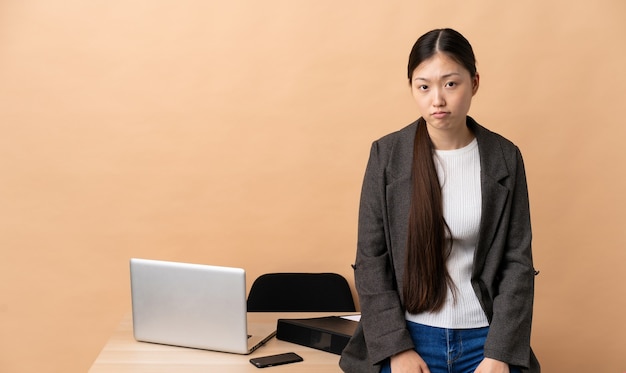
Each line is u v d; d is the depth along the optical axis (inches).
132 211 128.5
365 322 81.7
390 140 84.5
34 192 127.7
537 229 127.5
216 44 125.1
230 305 92.0
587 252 127.6
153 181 128.0
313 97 126.2
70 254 129.1
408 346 78.4
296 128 126.8
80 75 125.6
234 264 129.6
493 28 124.1
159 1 124.4
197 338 94.6
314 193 128.2
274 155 127.5
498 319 78.6
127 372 87.3
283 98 126.2
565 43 124.0
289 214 128.6
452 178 80.7
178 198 128.3
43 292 129.6
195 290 93.3
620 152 125.6
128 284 129.8
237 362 90.7
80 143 127.0
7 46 124.8
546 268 128.3
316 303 122.8
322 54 125.3
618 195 126.5
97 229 128.8
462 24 124.2
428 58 76.5
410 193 81.1
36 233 128.5
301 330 96.8
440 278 79.8
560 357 129.7
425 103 77.7
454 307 79.7
